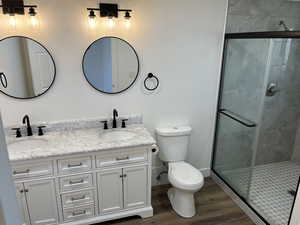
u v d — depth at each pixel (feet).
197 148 10.39
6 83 7.41
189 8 8.38
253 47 8.70
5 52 7.16
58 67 7.71
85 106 8.37
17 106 7.72
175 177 8.06
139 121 9.03
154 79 8.80
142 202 8.13
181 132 8.97
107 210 7.82
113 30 7.88
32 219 7.15
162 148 9.10
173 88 9.15
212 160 10.81
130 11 7.81
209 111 9.98
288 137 10.62
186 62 8.98
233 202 9.09
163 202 9.01
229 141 10.12
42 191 6.98
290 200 8.74
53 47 7.49
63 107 8.15
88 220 7.70
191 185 7.66
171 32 8.46
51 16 7.22
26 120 7.74
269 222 7.66
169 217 8.27
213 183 10.39
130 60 8.31
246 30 9.21
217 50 9.18
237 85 9.46
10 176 1.95
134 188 7.86
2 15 6.86
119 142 7.32
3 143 1.85
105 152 7.12
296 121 10.50
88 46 7.78
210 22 8.75
